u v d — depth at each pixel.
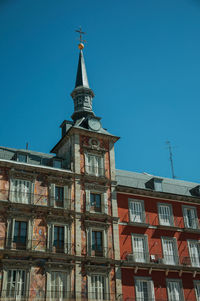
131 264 40.25
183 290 42.03
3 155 43.66
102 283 38.16
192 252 45.12
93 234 40.38
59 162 43.75
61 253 37.31
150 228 44.09
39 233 37.72
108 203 42.56
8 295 33.97
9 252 35.31
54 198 39.97
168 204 46.81
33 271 35.72
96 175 43.44
